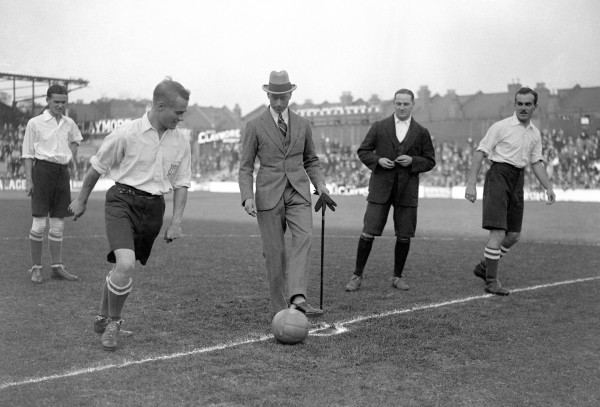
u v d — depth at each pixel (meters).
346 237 11.95
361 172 31.52
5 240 10.56
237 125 34.19
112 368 4.04
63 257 8.76
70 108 29.77
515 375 4.03
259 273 7.66
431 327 5.18
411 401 3.54
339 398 3.57
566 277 7.66
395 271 6.95
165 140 4.61
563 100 29.00
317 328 5.14
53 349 4.46
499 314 5.67
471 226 14.71
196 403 3.46
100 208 19.34
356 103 32.94
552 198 6.94
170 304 5.95
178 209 4.75
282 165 5.46
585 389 3.79
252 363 4.19
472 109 30.81
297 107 33.84
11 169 28.50
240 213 17.98
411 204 6.85
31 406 3.40
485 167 29.56
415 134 6.92
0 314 5.46
